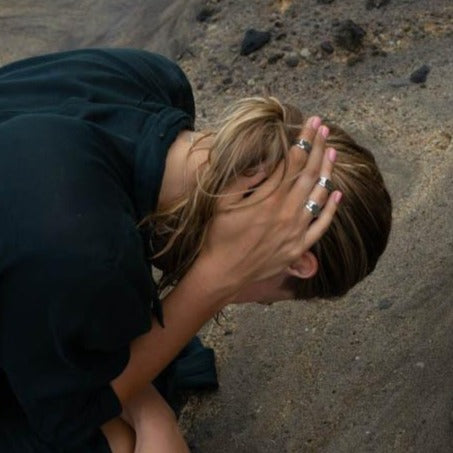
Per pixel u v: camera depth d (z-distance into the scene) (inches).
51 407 53.6
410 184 88.2
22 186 47.2
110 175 49.4
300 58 105.4
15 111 52.8
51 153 48.0
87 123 50.5
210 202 49.8
